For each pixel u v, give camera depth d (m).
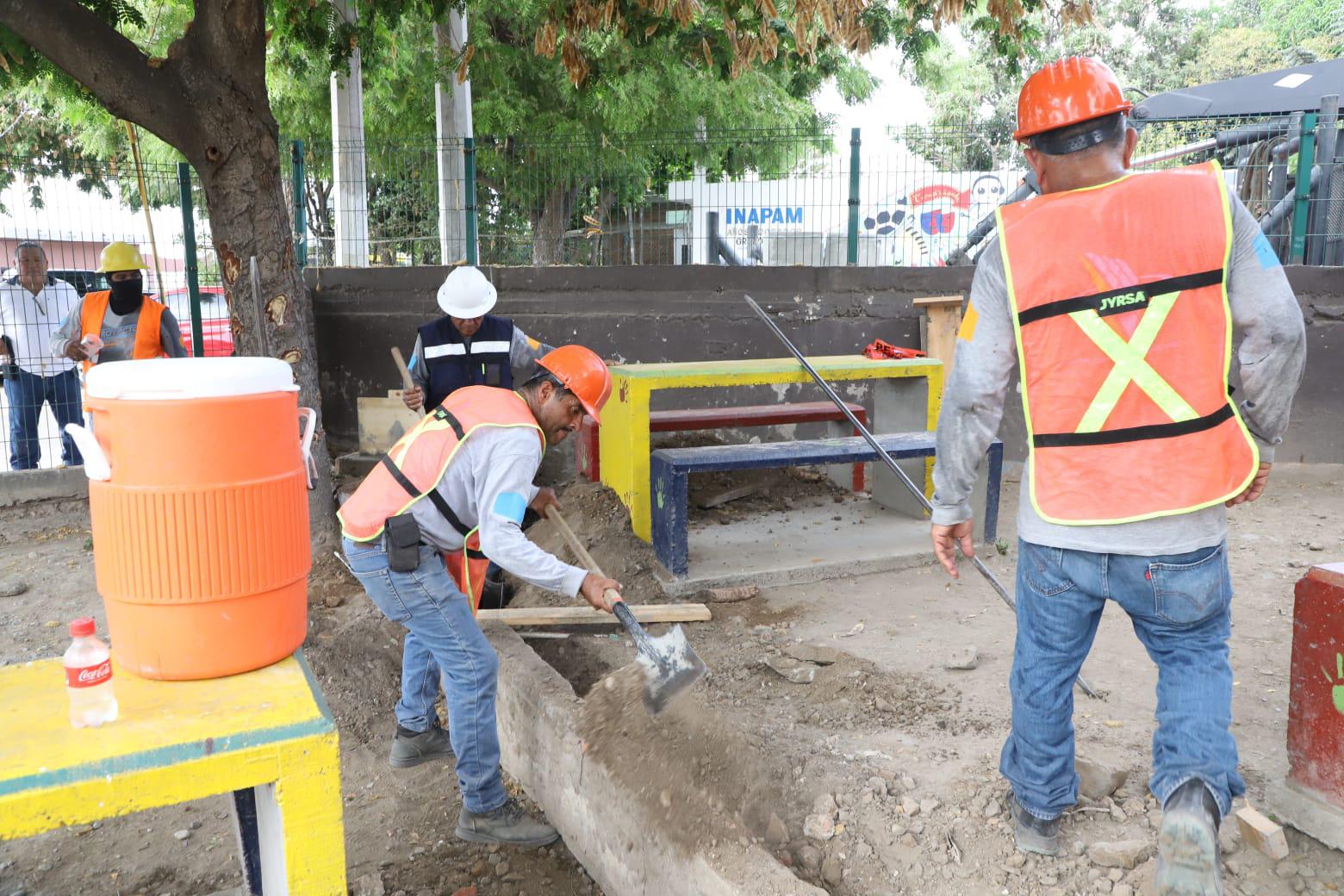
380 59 11.12
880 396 6.64
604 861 2.95
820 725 3.48
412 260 9.32
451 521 2.88
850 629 4.48
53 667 2.06
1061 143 2.20
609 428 5.95
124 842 3.31
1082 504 2.16
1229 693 2.15
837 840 2.64
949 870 2.50
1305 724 2.47
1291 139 7.87
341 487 7.07
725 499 6.62
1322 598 2.39
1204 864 2.00
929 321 7.80
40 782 1.60
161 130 5.20
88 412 1.90
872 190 8.62
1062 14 5.64
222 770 1.72
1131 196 2.13
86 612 5.13
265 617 1.96
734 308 8.21
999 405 2.32
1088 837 2.57
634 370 5.59
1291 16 34.03
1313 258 7.77
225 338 8.75
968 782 2.81
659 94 13.68
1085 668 3.75
